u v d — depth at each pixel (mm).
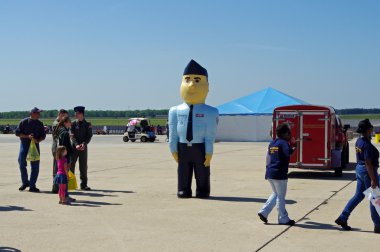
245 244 7633
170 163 21641
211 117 12141
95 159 23781
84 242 7742
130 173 17672
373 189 8266
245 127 44500
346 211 8609
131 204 11188
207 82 12562
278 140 9070
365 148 8336
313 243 7734
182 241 7816
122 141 44406
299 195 12703
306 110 16750
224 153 28312
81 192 13023
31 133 13047
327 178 16797
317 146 16750
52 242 7734
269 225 8992
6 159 23938
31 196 12305
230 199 11953
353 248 7453
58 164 11219
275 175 8969
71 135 13305
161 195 12547
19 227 8766
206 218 9602
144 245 7566
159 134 63656
